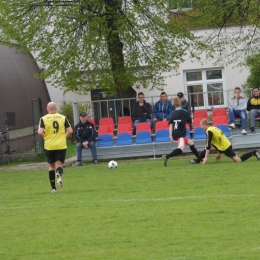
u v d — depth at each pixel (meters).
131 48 54.28
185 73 76.00
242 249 18.53
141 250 19.16
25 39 51.78
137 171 39.75
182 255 18.14
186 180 33.69
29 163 52.94
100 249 19.61
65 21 51.34
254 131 49.22
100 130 50.22
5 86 64.50
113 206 26.98
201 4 54.12
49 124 31.78
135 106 50.78
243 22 56.84
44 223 24.20
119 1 50.66
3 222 24.92
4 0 51.72
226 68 75.19
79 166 46.72
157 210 25.38
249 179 32.41
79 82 54.16
